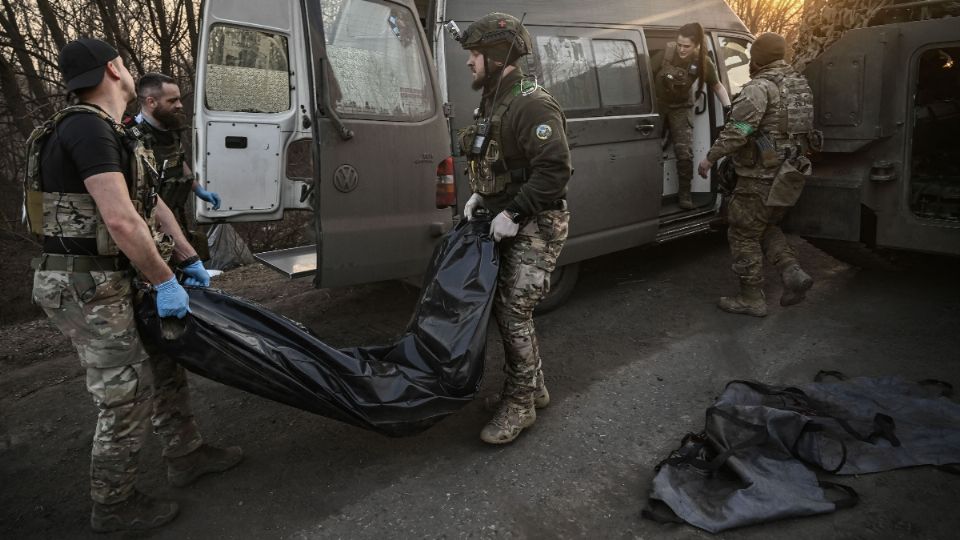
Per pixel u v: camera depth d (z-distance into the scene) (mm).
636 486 2436
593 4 4191
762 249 4023
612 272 5016
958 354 3344
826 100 4008
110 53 2020
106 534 2254
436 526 2246
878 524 2137
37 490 2561
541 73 3760
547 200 2416
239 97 3777
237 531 2244
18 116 8602
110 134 1931
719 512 2166
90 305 1984
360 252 3260
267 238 6938
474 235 2588
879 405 2686
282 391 2227
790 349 3527
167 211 2408
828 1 4238
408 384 2355
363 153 3207
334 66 3145
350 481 2516
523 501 2365
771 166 3672
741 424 2479
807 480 2273
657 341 3736
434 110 3547
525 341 2648
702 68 4785
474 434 2826
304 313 4309
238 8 3678
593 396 3135
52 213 1953
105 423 2080
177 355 2137
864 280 4551
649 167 4410
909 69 3748
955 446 2438
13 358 3877
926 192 3961
